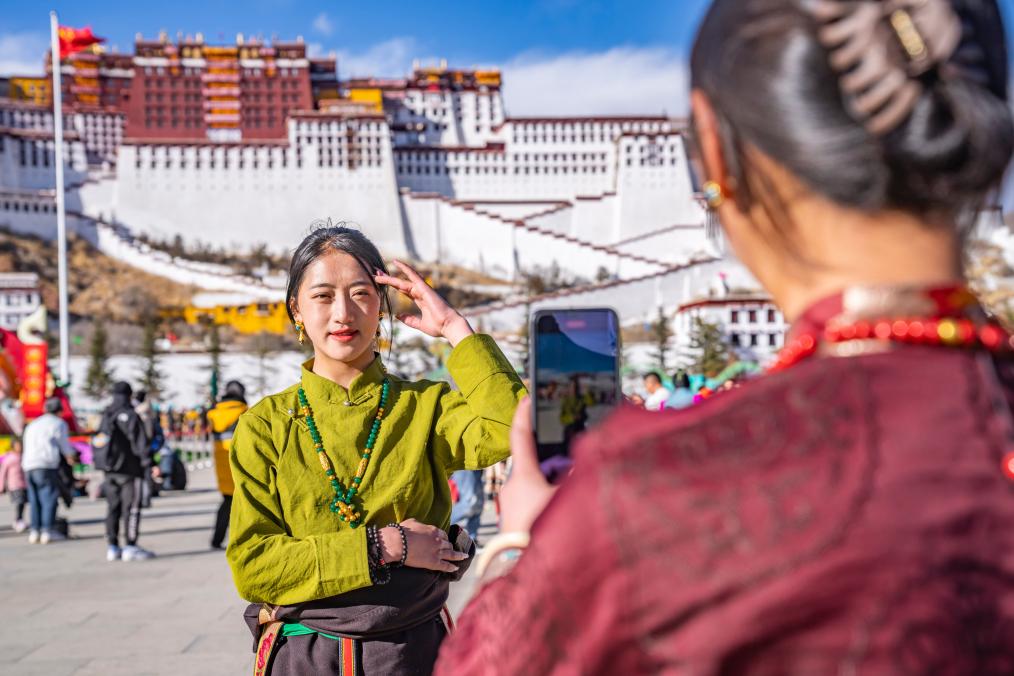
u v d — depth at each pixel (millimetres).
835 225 932
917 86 869
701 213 120125
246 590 2545
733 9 969
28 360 25531
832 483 851
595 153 129125
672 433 901
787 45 908
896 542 825
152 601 8359
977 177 878
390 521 2689
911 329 914
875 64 869
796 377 911
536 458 1336
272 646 2588
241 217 118125
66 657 6352
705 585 847
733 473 868
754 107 917
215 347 84750
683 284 94500
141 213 117188
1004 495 851
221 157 118375
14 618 7664
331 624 2531
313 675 2529
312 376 2787
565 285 112812
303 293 2783
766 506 850
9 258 108688
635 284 93125
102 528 14414
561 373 1363
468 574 8398
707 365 67062
